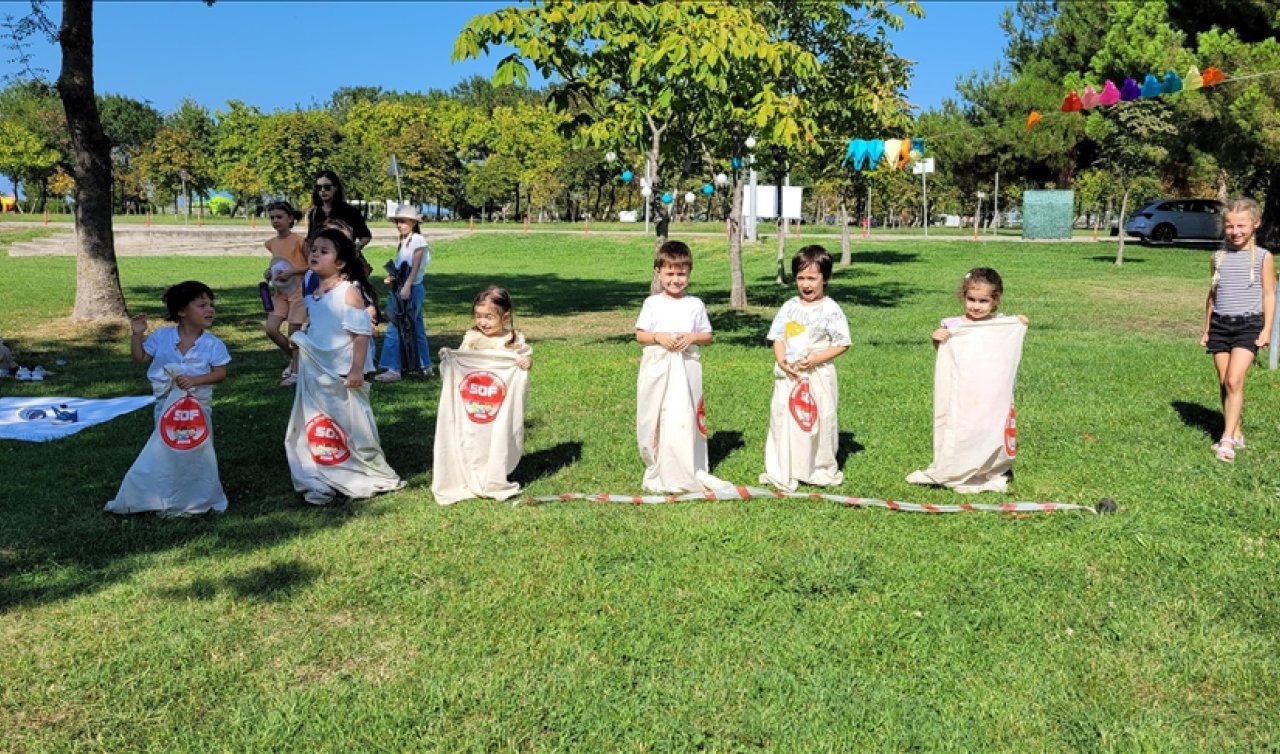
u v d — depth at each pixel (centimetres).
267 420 709
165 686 332
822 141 1340
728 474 587
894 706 318
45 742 302
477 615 386
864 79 1365
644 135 952
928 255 2725
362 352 526
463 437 534
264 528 484
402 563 438
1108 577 421
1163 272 2166
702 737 300
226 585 414
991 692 327
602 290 1997
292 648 359
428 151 6009
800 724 307
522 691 328
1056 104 3197
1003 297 1662
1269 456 607
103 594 404
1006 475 568
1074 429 687
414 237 884
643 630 371
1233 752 293
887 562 439
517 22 878
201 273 2408
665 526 485
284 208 825
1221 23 2348
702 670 341
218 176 6175
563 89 972
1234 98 2089
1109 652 355
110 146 1243
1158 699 325
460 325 1359
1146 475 570
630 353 1038
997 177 3738
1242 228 613
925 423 711
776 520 495
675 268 538
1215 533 471
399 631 372
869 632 370
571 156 6222
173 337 509
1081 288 1831
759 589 407
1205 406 754
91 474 573
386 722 310
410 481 570
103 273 1240
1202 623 374
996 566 434
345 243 530
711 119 975
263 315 1418
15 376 879
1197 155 2700
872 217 5988
